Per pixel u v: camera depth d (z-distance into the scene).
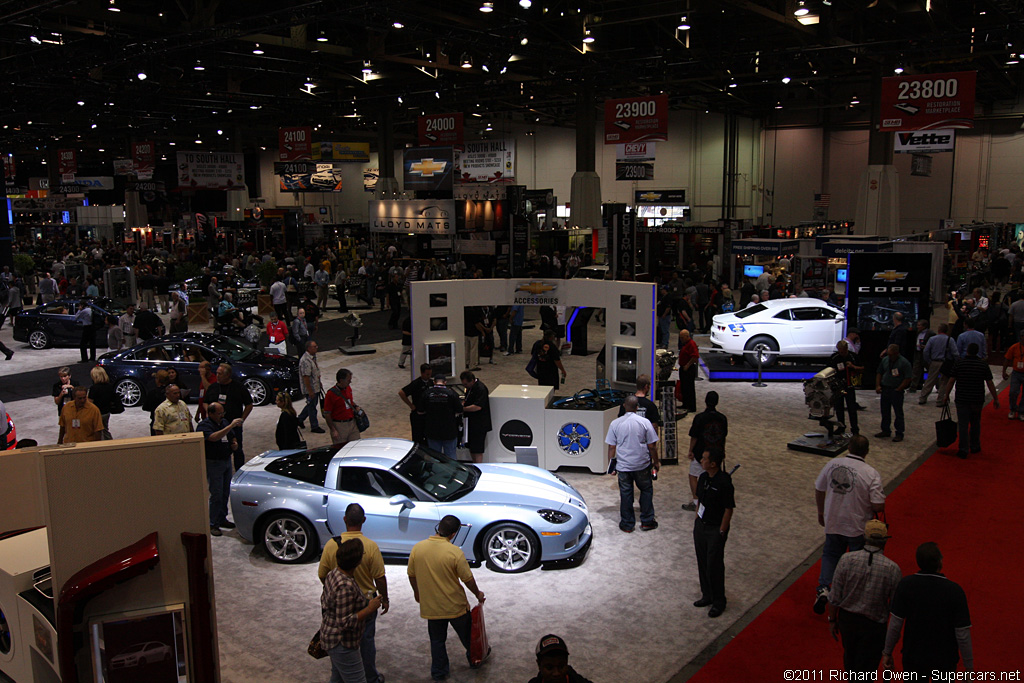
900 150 25.45
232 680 5.74
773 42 30.78
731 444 11.97
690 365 13.48
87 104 37.88
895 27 28.97
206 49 28.70
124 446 4.22
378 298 31.25
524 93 35.97
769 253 26.55
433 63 30.09
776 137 47.75
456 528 5.68
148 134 49.62
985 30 24.31
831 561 6.66
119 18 24.11
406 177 34.88
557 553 7.54
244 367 14.55
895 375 11.98
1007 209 42.44
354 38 30.42
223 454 8.42
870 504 6.50
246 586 7.36
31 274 31.66
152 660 4.31
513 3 23.86
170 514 4.32
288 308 22.98
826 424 11.61
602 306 12.99
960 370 11.12
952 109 18.89
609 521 8.92
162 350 14.65
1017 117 41.16
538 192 40.00
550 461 10.70
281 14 23.12
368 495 7.71
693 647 6.20
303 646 6.25
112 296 25.33
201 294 25.83
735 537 8.44
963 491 9.80
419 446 8.49
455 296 13.57
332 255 33.94
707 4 24.17
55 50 28.20
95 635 4.20
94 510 4.20
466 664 5.95
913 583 4.70
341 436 10.20
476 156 35.44
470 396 10.30
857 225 32.56
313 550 7.81
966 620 4.55
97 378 10.80
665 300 18.30
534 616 6.71
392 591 7.21
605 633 6.42
